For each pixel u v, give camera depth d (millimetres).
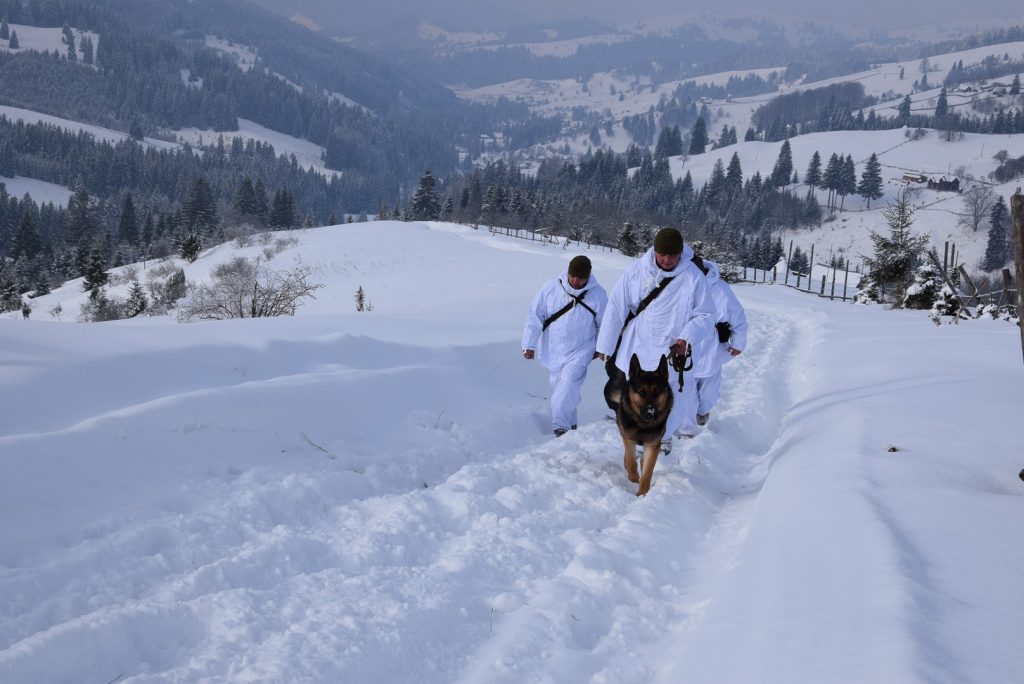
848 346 13445
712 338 7738
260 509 4703
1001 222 158000
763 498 5145
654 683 2959
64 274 117312
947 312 20109
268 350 8016
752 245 145875
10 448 4438
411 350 9898
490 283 40281
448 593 3766
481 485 5582
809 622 3051
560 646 3303
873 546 3695
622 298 6984
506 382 10086
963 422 6359
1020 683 2465
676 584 4105
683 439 7617
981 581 3320
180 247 85875
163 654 3156
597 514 5234
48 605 3377
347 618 3363
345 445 6340
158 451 5160
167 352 7039
